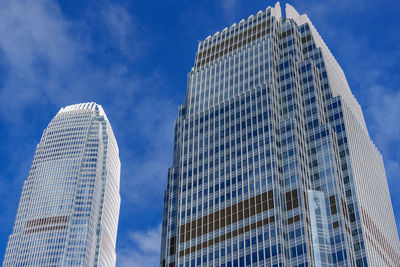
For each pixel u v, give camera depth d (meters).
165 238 149.12
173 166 164.12
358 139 158.25
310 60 166.38
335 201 131.12
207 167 148.62
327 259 121.44
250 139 146.62
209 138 155.50
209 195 142.00
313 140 146.50
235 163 144.00
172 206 150.00
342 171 141.62
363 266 122.75
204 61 185.38
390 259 142.50
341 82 183.25
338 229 126.00
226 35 189.38
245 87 163.62
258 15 187.25
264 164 138.25
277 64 167.75
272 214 127.69
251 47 175.12
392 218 160.75
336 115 155.12
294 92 156.00
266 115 149.25
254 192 134.50
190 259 132.38
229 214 134.62
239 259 125.06
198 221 138.38
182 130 163.38
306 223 124.94
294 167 135.75
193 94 174.00
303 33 180.50
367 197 144.25
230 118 156.25
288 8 192.00
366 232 131.62
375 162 166.25
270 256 121.25
